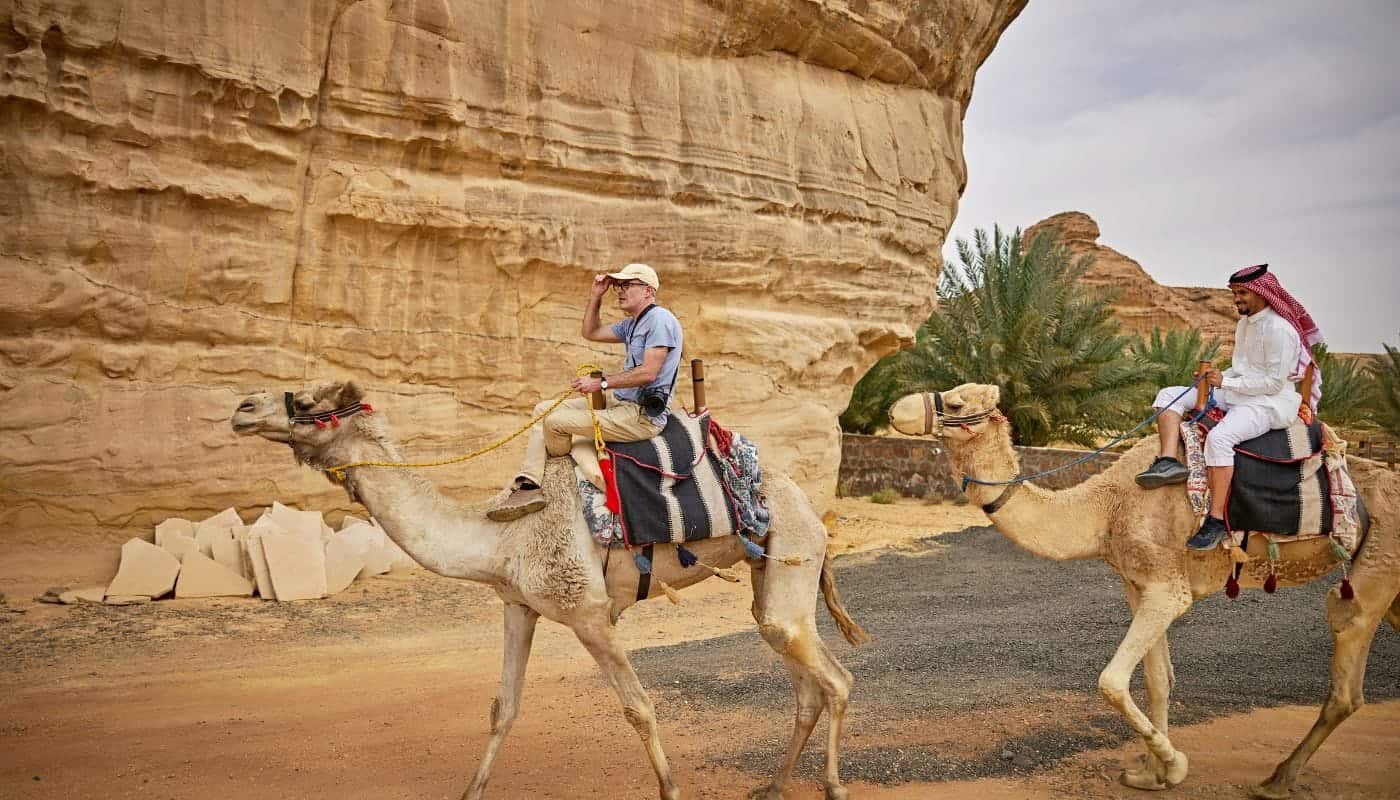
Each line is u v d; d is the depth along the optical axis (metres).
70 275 10.82
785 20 16.50
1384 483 6.08
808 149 16.92
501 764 6.39
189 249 11.55
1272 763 6.36
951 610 12.12
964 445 6.30
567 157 13.92
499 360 13.75
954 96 20.98
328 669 8.74
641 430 5.68
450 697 7.93
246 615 10.45
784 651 5.80
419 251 13.05
